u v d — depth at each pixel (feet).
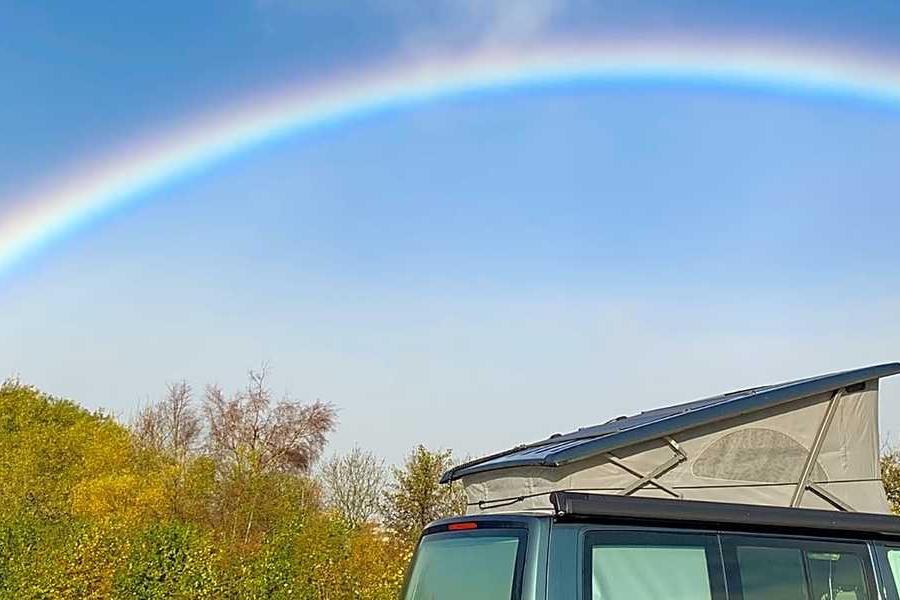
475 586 15.88
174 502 88.89
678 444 19.54
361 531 71.56
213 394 133.39
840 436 21.39
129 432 142.72
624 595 14.84
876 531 17.99
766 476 20.31
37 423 141.49
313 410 135.64
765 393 20.84
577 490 18.22
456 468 21.85
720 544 16.10
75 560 55.01
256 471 91.15
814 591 16.75
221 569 56.18
